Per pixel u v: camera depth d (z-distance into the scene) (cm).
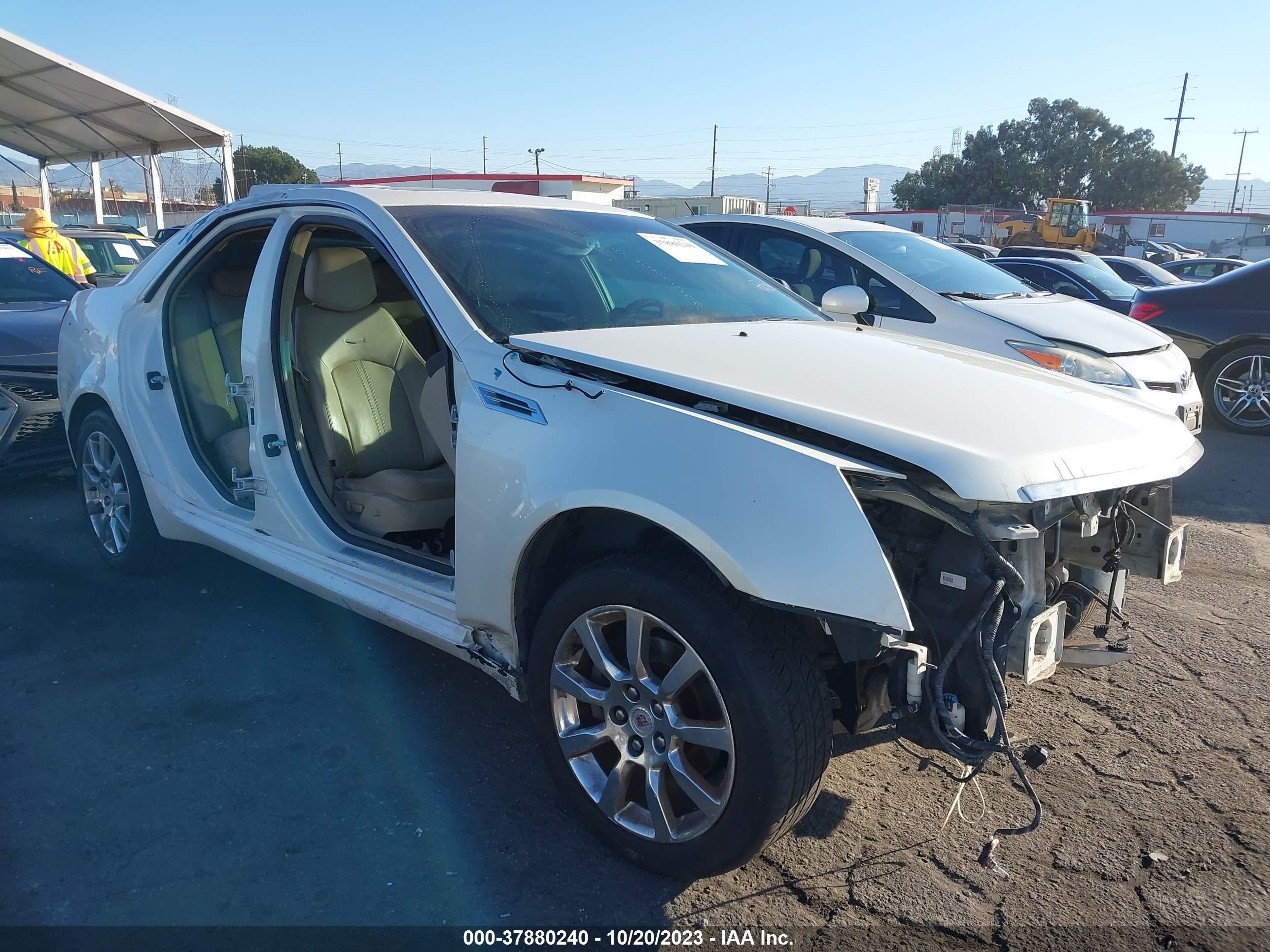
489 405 264
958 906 242
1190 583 475
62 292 712
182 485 400
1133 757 313
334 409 351
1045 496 217
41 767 297
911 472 220
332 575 321
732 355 270
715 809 229
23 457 541
